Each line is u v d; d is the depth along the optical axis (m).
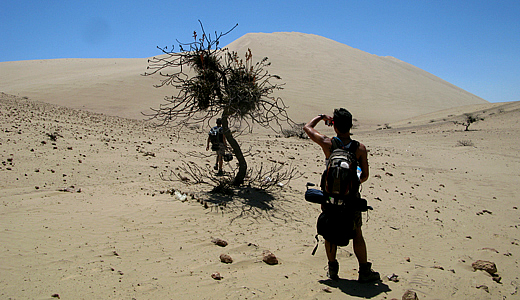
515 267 4.78
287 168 12.03
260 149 16.83
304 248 4.98
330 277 3.80
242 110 7.48
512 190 11.63
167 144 16.38
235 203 6.97
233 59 7.49
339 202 3.41
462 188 11.80
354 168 3.43
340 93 94.31
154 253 4.21
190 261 4.05
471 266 4.67
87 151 11.73
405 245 5.66
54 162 9.61
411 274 4.17
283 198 7.81
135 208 6.08
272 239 5.28
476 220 7.80
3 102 21.17
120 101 54.50
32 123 15.20
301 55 128.50
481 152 22.47
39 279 3.17
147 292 3.10
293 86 91.31
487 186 12.24
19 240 4.17
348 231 3.46
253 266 4.07
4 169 8.26
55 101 51.44
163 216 5.77
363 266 3.74
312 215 6.91
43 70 94.50
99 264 3.66
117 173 9.41
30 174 8.20
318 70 114.38
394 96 103.62
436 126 46.44
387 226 6.74
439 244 5.88
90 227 4.95
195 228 5.38
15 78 82.19
